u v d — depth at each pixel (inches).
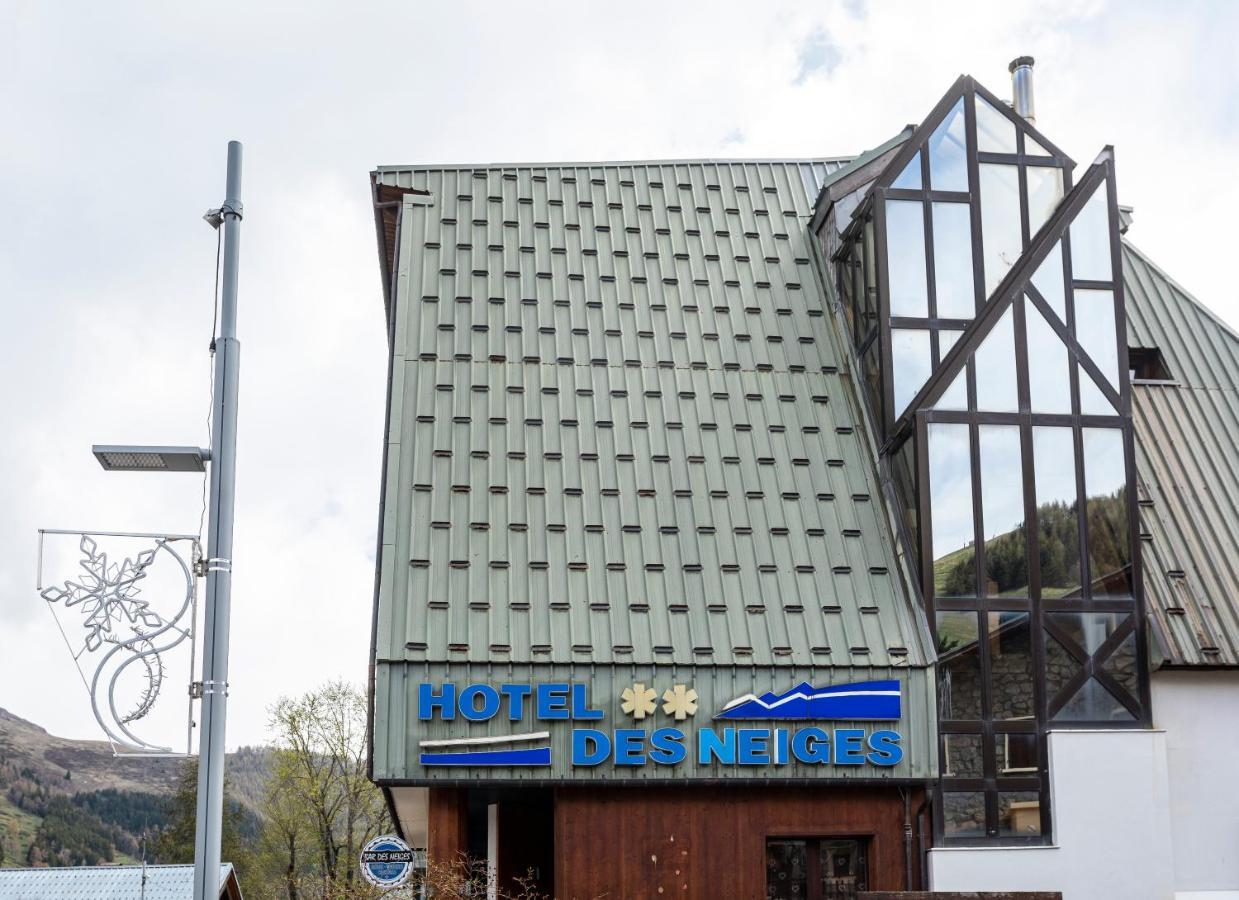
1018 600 927.0
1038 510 944.9
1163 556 985.5
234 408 573.6
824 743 871.1
